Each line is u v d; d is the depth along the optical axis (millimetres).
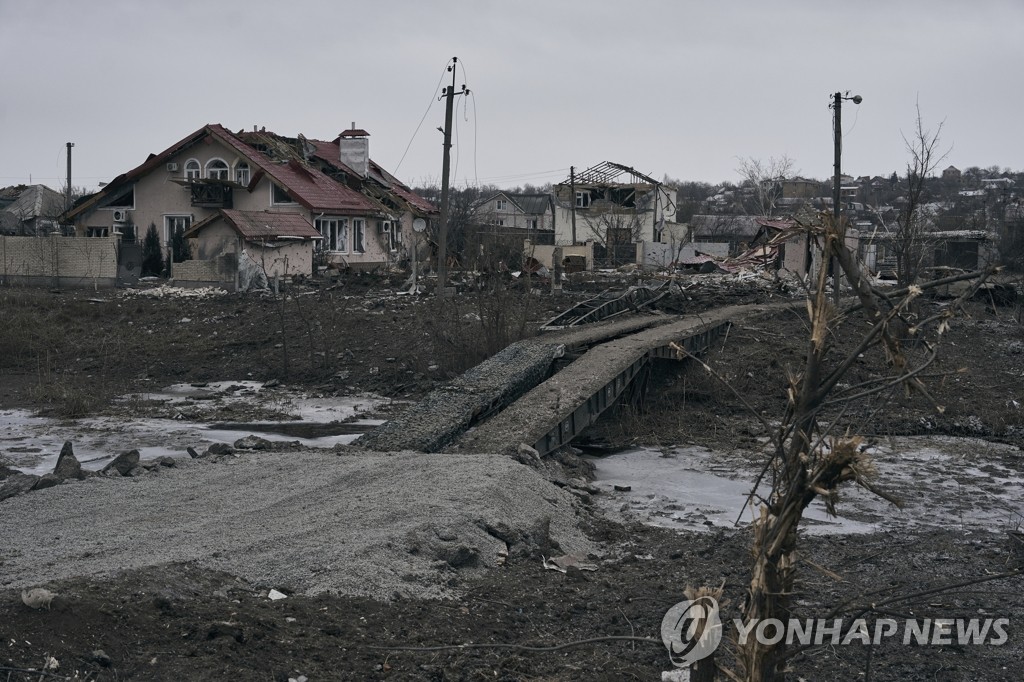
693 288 32688
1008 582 9383
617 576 9453
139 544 8695
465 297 31734
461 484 10914
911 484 14250
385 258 50438
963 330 24625
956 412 18844
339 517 9734
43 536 8992
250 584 7992
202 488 11062
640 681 6895
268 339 26250
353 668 6719
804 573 9641
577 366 17531
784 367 4777
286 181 45688
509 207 85562
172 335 27375
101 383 22719
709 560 10000
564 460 14773
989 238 36906
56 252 39469
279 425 18297
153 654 6426
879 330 4398
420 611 7875
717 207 113062
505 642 7535
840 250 4496
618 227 59312
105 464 14625
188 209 46844
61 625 6449
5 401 20500
